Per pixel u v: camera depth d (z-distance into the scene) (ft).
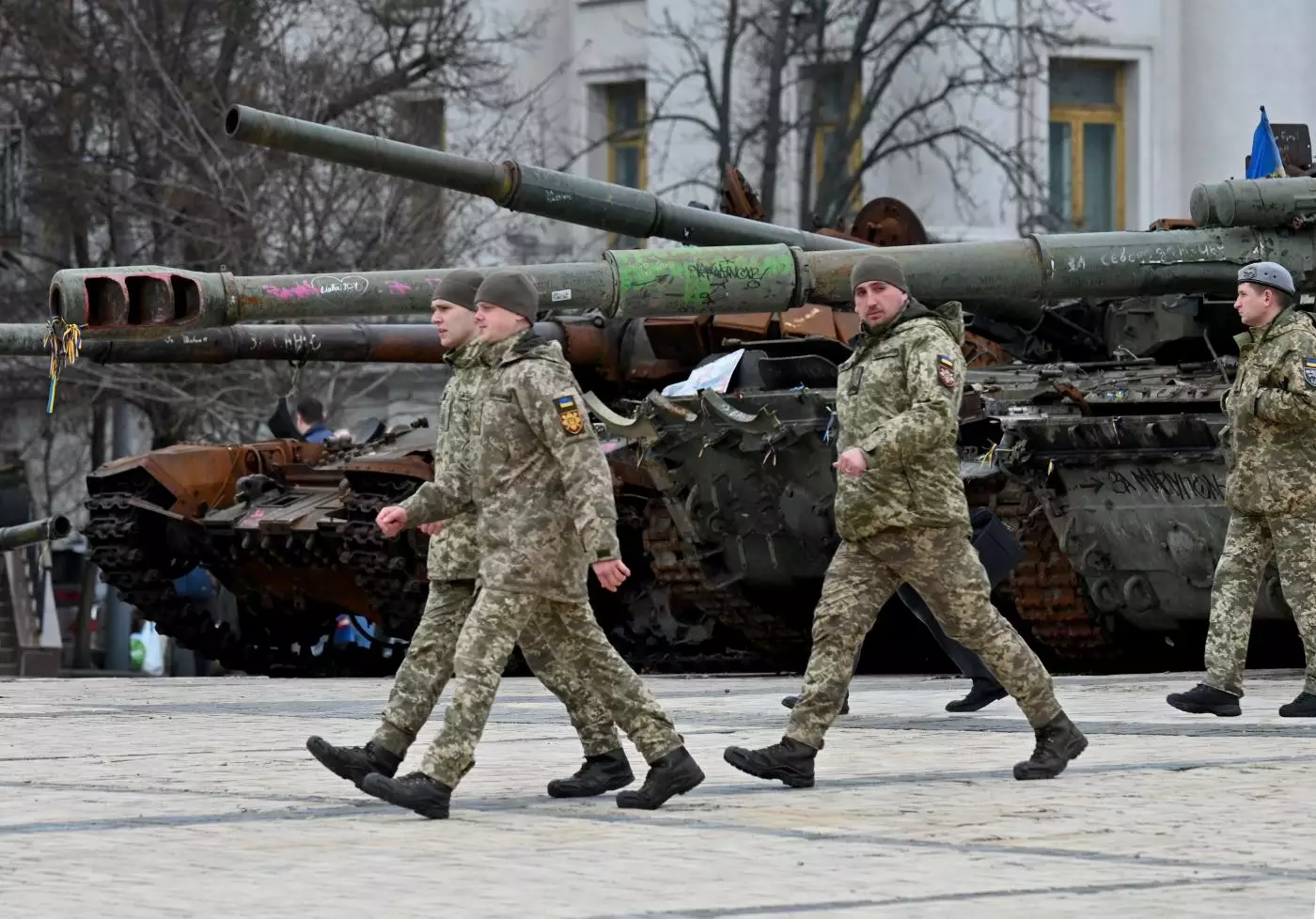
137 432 218.38
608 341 106.32
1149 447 82.33
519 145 196.44
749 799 43.06
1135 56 203.41
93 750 54.95
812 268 73.31
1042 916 29.37
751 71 205.57
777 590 98.12
